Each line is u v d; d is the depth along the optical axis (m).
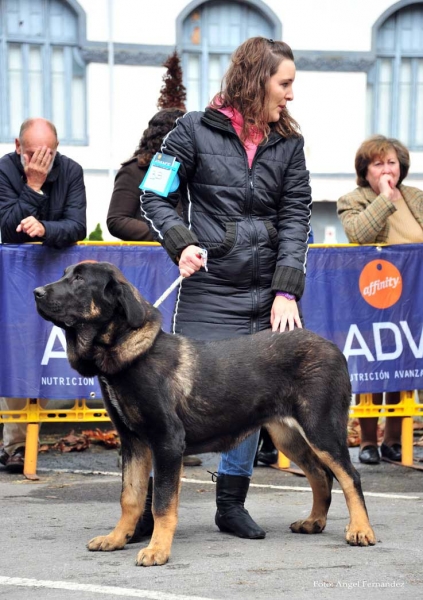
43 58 25.31
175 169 8.49
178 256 8.30
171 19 25.36
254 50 8.41
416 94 27.67
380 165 12.40
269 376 8.08
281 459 12.14
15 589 6.80
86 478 11.50
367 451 12.49
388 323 12.14
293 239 8.57
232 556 7.70
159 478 7.61
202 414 7.88
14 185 11.44
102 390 7.87
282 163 8.59
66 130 25.53
